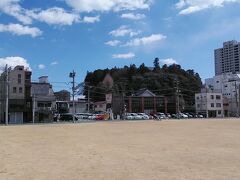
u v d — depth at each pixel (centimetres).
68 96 15362
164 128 5172
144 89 14438
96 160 1975
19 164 1850
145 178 1462
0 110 9475
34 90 10425
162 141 3066
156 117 11144
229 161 1894
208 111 14350
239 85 14675
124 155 2173
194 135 3734
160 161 1916
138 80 16725
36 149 2534
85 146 2716
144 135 3794
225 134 3856
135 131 4519
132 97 13900
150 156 2116
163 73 17050
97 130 4809
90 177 1498
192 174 1534
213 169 1652
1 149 2545
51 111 9969
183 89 15688
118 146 2697
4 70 8625
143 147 2611
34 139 3369
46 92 10556
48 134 4059
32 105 9562
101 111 13638
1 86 9588
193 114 13912
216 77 16738
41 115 9844
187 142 2958
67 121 9600
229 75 16462
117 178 1470
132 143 2919
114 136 3691
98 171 1633
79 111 14662
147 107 14062
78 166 1777
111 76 17475
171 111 14438
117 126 5925
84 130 4828
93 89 15825
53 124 7200
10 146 2747
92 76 18938
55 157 2109
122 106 13412
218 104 14612
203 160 1936
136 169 1675
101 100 15650
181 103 14525
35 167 1756
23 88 9669
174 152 2295
